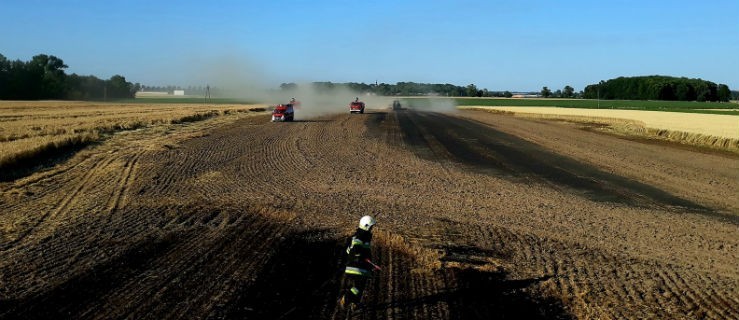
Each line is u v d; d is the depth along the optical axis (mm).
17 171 19906
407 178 20625
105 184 17953
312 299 8516
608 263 10891
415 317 7957
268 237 12070
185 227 12797
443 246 11578
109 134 34219
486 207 15891
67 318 7559
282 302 8359
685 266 10867
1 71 144375
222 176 20125
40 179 18422
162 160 23641
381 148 30000
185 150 27172
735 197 18219
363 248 8195
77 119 47906
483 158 26812
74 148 26719
